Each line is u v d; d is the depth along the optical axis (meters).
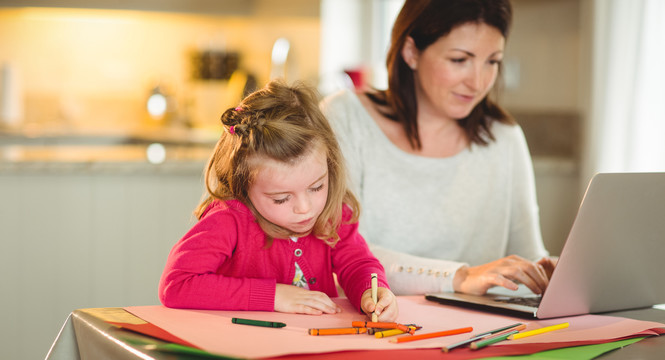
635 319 1.06
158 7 4.22
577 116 2.86
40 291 2.21
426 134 1.50
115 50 4.60
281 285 1.06
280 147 1.00
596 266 1.01
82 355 0.96
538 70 3.03
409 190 1.48
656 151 2.30
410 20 1.40
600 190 0.95
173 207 2.29
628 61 2.42
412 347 0.84
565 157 2.92
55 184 2.19
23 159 2.18
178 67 4.67
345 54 4.64
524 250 1.56
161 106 4.32
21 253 2.19
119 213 2.25
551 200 2.73
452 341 0.88
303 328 0.93
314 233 1.15
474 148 1.51
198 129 4.46
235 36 4.72
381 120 1.51
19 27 4.48
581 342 0.89
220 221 1.12
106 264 2.25
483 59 1.35
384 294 1.02
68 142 3.82
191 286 1.03
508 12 1.35
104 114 4.60
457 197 1.49
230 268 1.17
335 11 4.60
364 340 0.87
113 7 4.16
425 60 1.39
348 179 1.41
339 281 1.20
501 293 1.32
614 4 2.47
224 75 4.56
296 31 4.72
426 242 1.49
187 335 0.86
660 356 0.85
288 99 1.10
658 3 2.30
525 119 3.08
